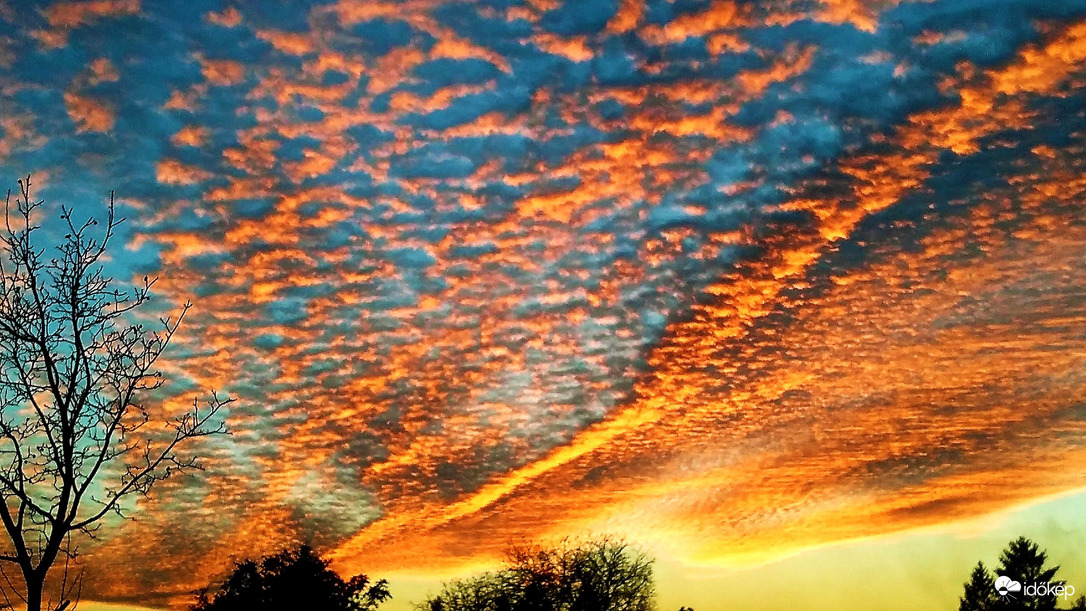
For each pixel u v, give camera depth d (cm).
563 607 4625
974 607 4841
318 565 3919
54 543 995
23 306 1037
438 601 4516
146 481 1098
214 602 3738
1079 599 4897
